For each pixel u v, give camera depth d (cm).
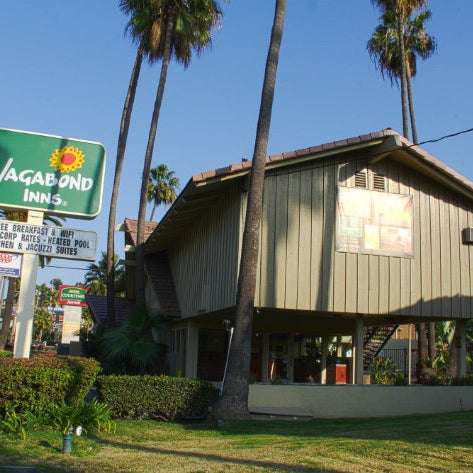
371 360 2494
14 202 1199
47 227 1202
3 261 1170
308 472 774
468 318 1722
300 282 1560
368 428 1222
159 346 2102
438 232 1716
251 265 1378
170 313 2098
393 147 1606
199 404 1333
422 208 1714
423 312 1659
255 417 1416
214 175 1469
